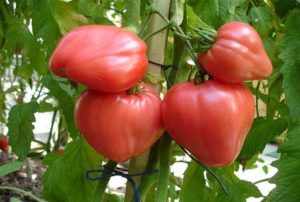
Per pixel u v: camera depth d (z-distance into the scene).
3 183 1.97
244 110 0.58
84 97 0.59
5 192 1.90
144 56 0.57
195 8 0.78
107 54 0.54
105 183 0.66
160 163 0.63
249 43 0.56
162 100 0.60
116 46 0.54
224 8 0.77
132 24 0.61
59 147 1.72
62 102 1.03
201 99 0.56
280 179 0.76
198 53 0.58
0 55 1.76
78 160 0.98
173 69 0.69
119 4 1.29
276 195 0.75
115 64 0.53
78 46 0.53
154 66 0.69
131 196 0.72
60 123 1.67
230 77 0.57
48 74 1.05
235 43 0.56
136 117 0.58
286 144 0.76
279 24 0.93
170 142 0.64
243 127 0.58
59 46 0.54
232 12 0.77
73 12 0.84
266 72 0.57
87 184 0.97
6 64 1.83
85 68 0.53
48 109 1.57
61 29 0.83
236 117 0.57
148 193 0.85
